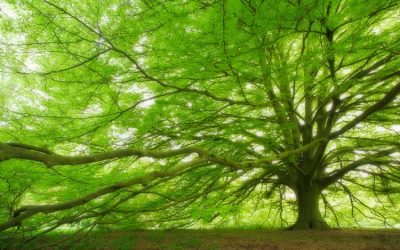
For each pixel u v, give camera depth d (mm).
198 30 5426
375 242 6824
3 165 6180
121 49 5953
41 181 7074
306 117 10898
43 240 8266
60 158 3809
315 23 6020
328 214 15539
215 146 8914
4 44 5602
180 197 9398
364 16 5711
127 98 7062
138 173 8203
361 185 12484
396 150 9867
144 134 7824
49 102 6941
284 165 11039
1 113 6570
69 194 7734
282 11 5133
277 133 8906
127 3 5336
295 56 8352
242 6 4957
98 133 7453
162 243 7176
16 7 5191
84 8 5492
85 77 6262
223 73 6664
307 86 7594
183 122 7973
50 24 5406
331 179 11125
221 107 7934
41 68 6516
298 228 10883
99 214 7039
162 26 5570
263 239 7727
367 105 9867
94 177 8117
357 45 6066
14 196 6770
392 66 6660
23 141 6758
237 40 5504
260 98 7336
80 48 5926
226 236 8578
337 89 7250
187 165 5602
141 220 9992
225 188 10094
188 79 6672
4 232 7133
